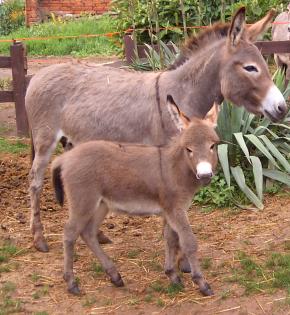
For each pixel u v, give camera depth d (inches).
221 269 229.9
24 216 283.7
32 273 230.5
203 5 462.9
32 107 258.1
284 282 216.2
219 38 241.4
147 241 256.8
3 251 246.8
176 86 237.9
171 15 464.1
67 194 212.7
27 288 220.2
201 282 210.5
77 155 211.6
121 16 487.2
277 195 296.5
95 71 254.4
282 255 235.8
